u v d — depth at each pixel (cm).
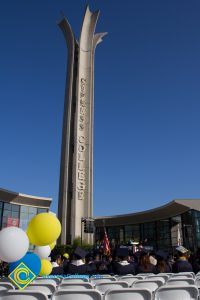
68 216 4262
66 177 4334
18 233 686
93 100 4734
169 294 558
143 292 523
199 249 1402
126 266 1023
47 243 755
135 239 6588
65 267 1102
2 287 627
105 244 2680
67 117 4591
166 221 6131
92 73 4850
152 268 1031
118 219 6731
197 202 5250
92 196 4331
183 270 1006
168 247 5888
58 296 523
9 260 683
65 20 4944
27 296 495
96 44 5050
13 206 5147
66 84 4791
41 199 5381
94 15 5022
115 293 525
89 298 519
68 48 4959
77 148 4450
